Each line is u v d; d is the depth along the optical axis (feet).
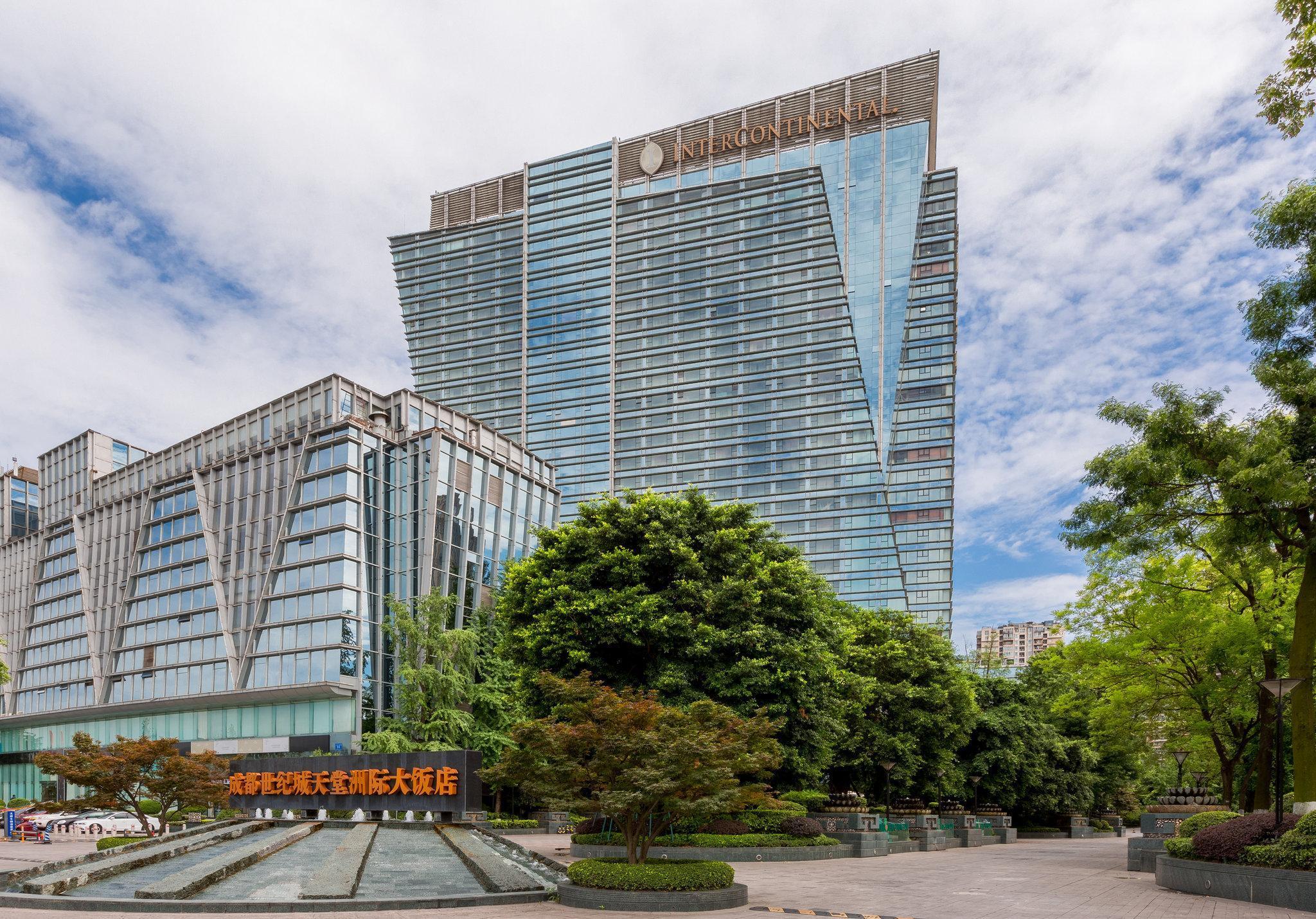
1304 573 61.16
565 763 54.90
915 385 407.23
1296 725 58.59
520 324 474.49
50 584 252.62
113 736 218.79
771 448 417.69
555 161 490.08
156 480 224.53
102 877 59.36
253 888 54.08
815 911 50.16
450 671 150.71
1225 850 57.67
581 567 90.68
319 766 119.75
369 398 198.59
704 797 54.08
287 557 186.70
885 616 136.98
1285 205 54.54
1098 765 198.29
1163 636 92.94
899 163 430.20
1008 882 67.72
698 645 84.79
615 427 444.14
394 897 50.60
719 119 473.26
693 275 449.06
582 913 47.44
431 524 183.32
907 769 123.85
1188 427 63.26
